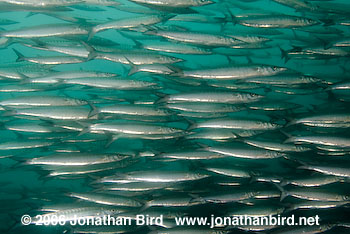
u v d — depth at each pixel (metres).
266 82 3.21
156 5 2.94
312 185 3.05
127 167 3.35
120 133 3.18
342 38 3.23
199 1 2.96
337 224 3.04
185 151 3.13
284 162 3.40
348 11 3.42
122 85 3.18
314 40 3.86
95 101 3.43
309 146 3.20
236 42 3.18
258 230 3.07
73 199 3.37
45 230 3.38
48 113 3.12
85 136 3.31
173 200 3.08
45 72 3.33
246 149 3.11
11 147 3.27
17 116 3.35
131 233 3.15
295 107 3.44
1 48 3.24
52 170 3.18
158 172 3.07
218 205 3.21
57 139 3.31
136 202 3.07
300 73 3.24
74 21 3.41
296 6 3.37
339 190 3.04
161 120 3.26
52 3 2.95
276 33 3.81
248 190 3.09
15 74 3.24
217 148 3.11
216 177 3.22
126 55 3.17
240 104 3.21
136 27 3.14
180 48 3.22
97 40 3.40
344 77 3.59
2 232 3.34
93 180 3.21
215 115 3.28
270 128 3.13
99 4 3.41
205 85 3.38
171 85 3.56
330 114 3.08
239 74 3.10
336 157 3.40
